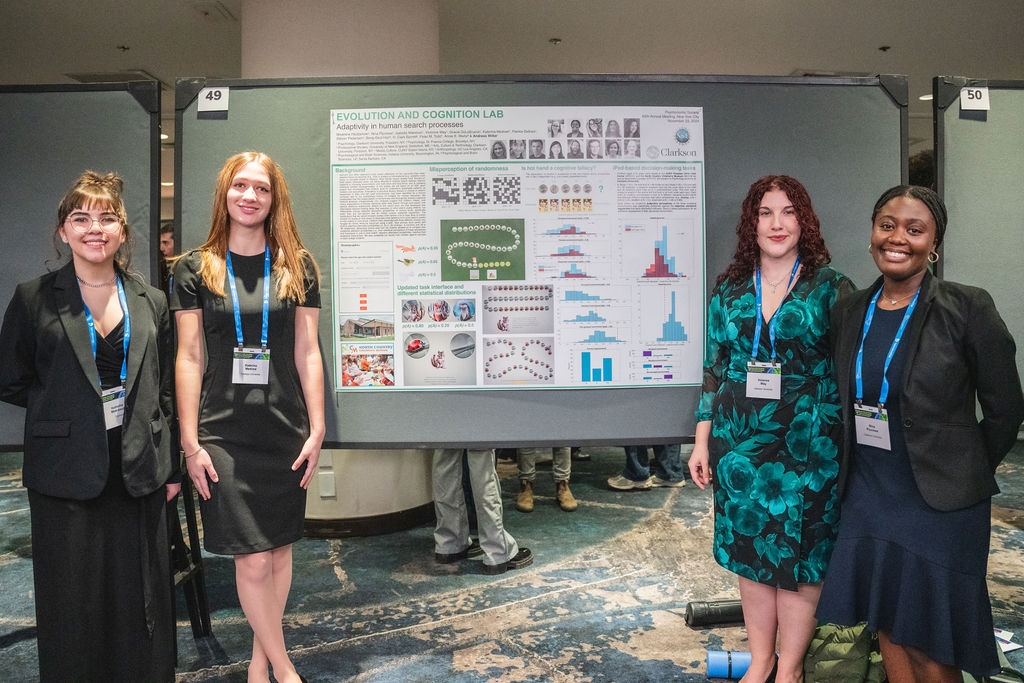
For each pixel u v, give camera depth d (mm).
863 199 2463
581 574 3230
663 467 4711
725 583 3121
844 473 1858
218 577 3293
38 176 2402
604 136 2420
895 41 5992
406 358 2438
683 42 5969
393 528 3857
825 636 2160
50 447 1883
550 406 2455
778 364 1995
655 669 2381
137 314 1976
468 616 2807
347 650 2537
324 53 3852
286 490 2072
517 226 2422
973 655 1688
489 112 2404
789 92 2441
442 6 5168
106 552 1960
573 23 5527
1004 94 2455
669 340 2463
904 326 1754
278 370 2066
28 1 4957
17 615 2896
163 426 2025
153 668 2031
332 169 2416
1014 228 2467
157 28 5445
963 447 1696
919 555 1716
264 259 2094
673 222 2443
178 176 2406
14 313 1915
